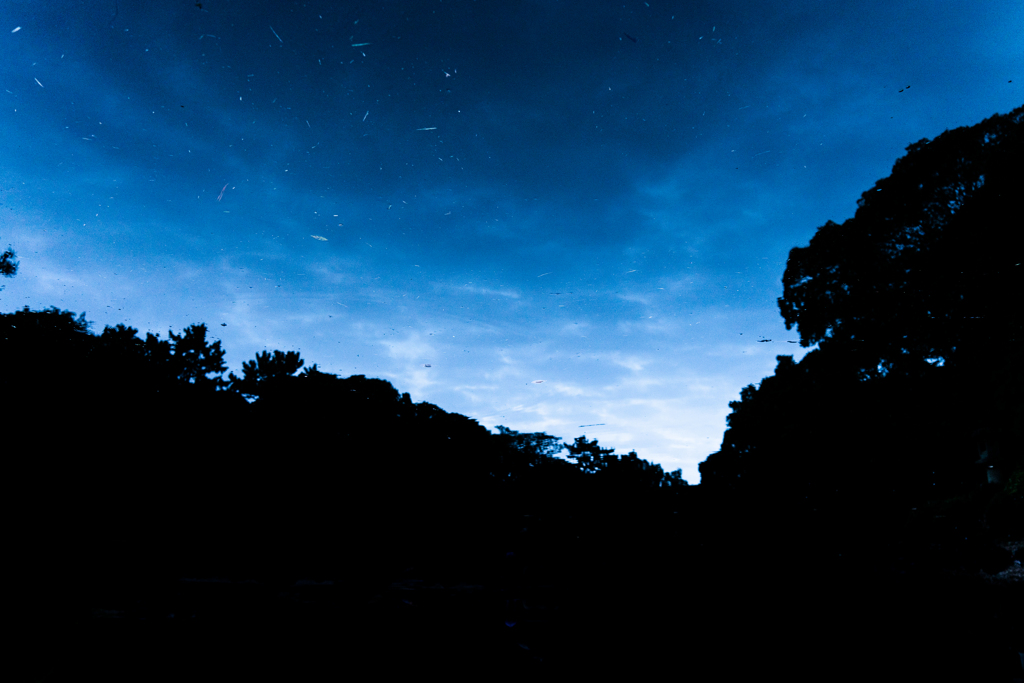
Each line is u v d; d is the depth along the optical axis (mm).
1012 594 6527
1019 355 20828
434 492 11391
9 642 5156
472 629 6340
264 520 10641
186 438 10984
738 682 4480
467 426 12164
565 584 6945
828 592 6527
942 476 22953
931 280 25375
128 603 7586
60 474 10180
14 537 8680
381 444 11539
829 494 8461
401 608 7609
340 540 10727
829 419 25594
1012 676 4613
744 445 29109
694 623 5785
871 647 5172
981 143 24078
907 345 26625
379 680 4629
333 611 7379
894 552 8164
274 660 5070
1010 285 22578
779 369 32000
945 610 6066
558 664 4988
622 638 5492
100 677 4512
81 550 8914
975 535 11266
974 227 23719
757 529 7617
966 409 23672
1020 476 15961
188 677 4570
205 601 8062
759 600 6293
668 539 7629
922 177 25781
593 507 8109
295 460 11078
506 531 10344
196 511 10633
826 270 29641
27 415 10547
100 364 11609
